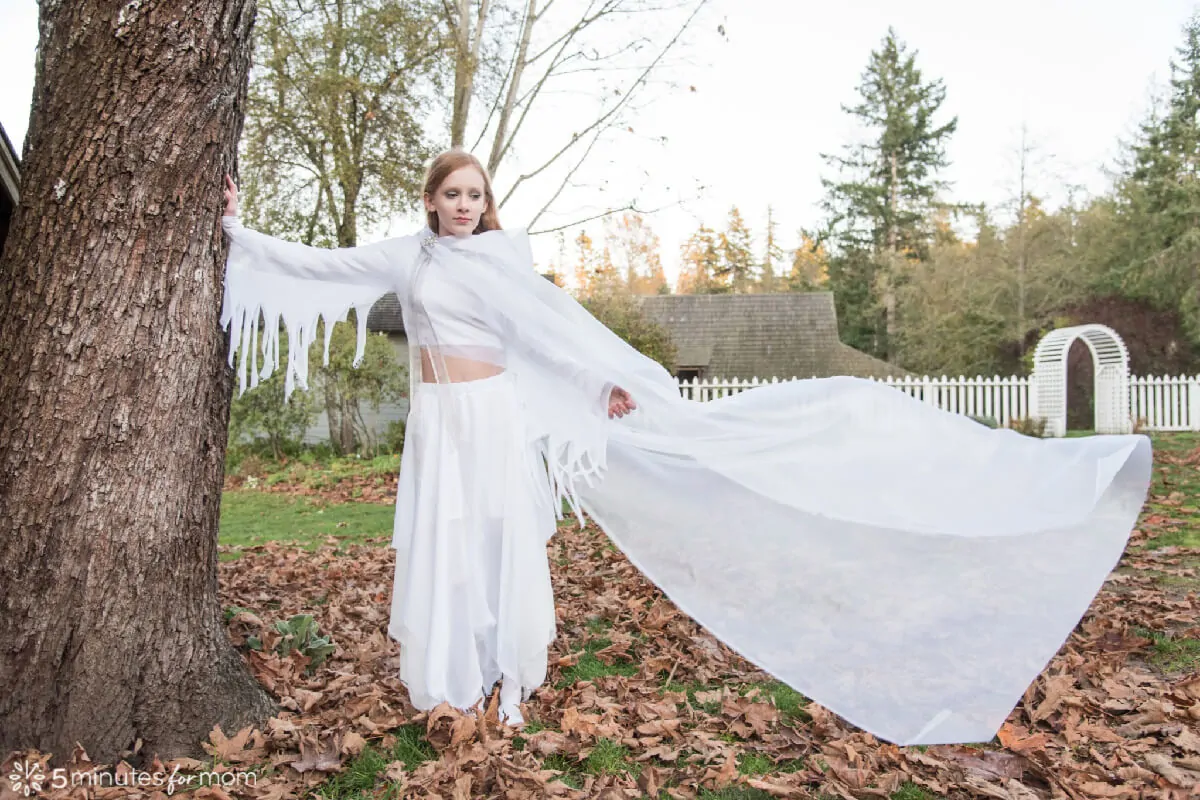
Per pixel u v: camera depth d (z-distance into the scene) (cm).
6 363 242
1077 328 1661
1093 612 409
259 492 1245
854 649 290
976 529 300
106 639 246
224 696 273
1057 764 253
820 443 311
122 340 245
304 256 281
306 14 1666
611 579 528
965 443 314
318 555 663
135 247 245
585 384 286
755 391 323
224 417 283
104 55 239
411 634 271
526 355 292
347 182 1703
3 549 239
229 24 255
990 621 290
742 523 304
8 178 444
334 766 254
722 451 304
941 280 2889
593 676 351
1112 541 301
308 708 292
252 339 287
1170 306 2591
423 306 282
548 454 293
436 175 290
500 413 284
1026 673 279
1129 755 260
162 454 255
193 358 261
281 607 465
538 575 287
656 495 309
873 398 318
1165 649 358
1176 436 1484
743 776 253
